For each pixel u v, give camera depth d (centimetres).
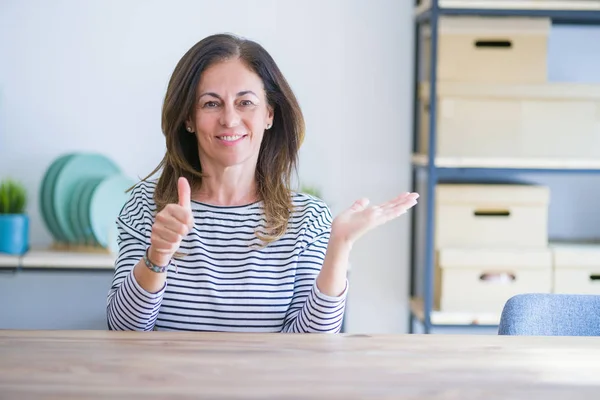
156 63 373
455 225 352
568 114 352
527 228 354
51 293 381
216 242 200
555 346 155
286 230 203
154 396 118
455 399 121
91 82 372
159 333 157
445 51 349
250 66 201
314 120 381
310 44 378
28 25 368
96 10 370
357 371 133
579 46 388
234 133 197
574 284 353
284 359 139
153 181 213
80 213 350
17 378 126
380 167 385
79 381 125
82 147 374
